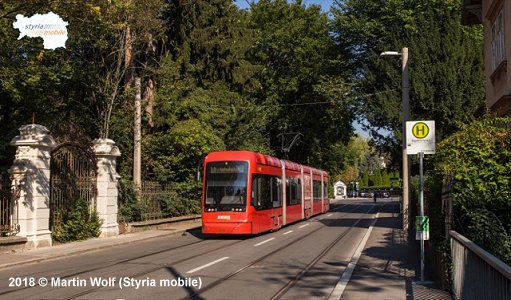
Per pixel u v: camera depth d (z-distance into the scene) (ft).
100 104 94.89
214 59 118.32
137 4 81.92
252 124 121.49
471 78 100.68
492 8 56.59
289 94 162.30
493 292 20.08
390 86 112.37
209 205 72.08
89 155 70.13
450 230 32.45
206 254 53.78
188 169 100.27
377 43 121.08
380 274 40.65
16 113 78.43
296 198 98.07
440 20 106.01
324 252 54.95
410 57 104.78
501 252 31.68
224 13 118.21
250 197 71.77
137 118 85.76
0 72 59.00
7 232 54.75
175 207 93.71
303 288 35.55
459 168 37.42
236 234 77.97
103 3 55.52
